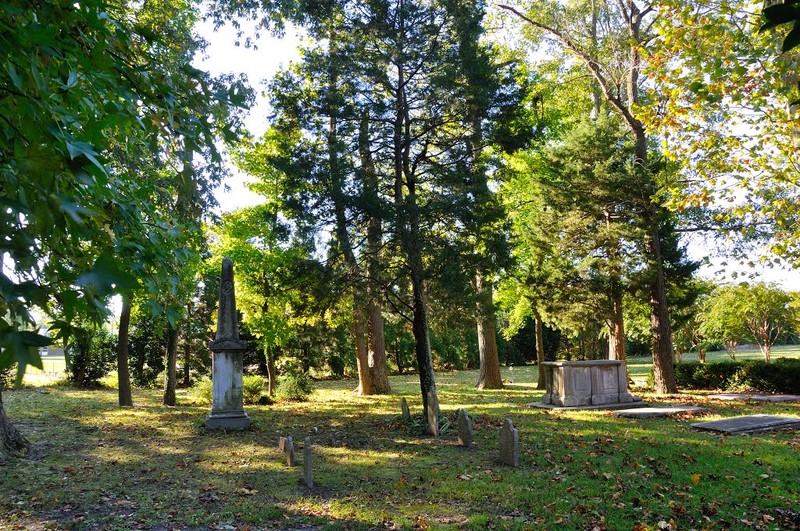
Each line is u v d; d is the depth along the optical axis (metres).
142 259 3.15
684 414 15.07
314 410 17.89
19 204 1.42
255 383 20.58
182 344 28.47
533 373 35.47
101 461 10.47
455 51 13.70
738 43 8.51
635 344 53.31
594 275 21.05
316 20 14.16
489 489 8.10
